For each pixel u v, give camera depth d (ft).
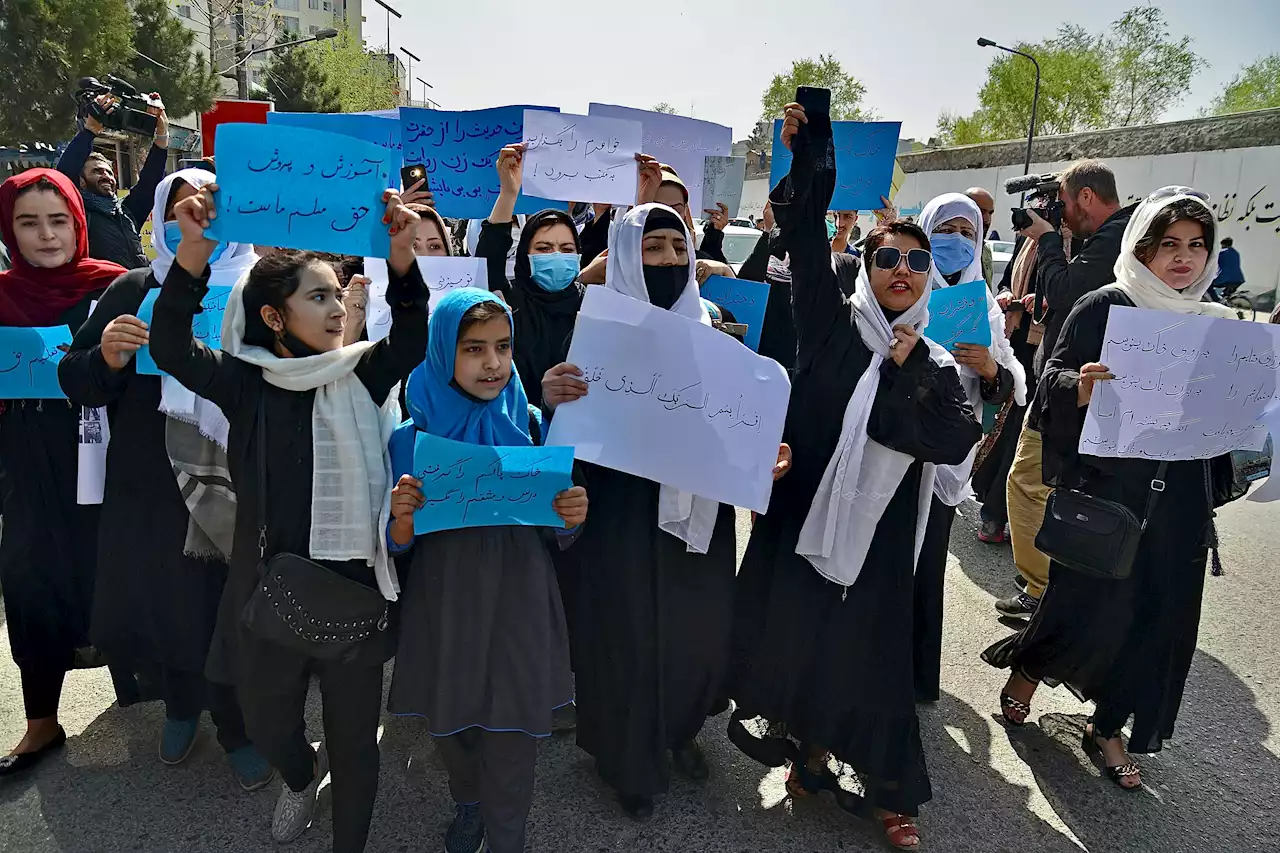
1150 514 8.67
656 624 8.07
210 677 7.28
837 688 7.88
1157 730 8.91
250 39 79.05
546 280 9.07
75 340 7.96
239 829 8.05
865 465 7.66
